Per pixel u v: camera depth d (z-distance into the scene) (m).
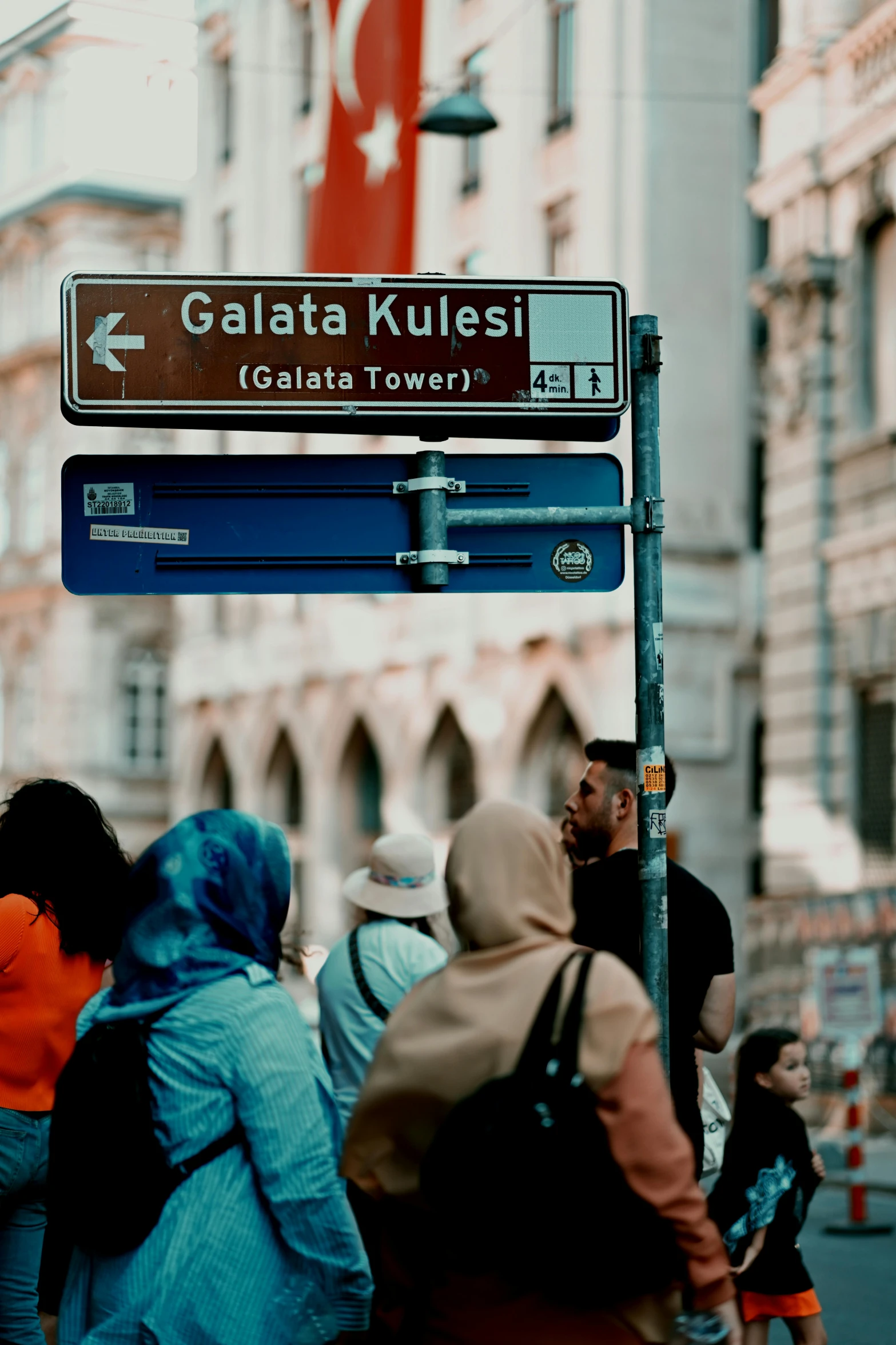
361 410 6.12
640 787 6.19
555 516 6.36
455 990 4.27
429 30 40.41
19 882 6.70
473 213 39.94
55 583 61.31
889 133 26.09
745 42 35.19
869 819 27.52
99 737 61.09
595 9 35.38
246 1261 4.64
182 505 6.36
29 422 63.34
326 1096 4.81
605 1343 4.12
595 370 6.26
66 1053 6.70
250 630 49.56
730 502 34.81
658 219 34.56
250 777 49.47
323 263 27.52
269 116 49.47
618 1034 4.09
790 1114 8.00
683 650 34.25
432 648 40.50
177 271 6.07
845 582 27.73
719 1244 4.15
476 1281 4.12
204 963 4.79
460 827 4.38
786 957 25.08
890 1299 11.58
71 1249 4.87
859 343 27.59
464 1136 4.04
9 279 64.31
